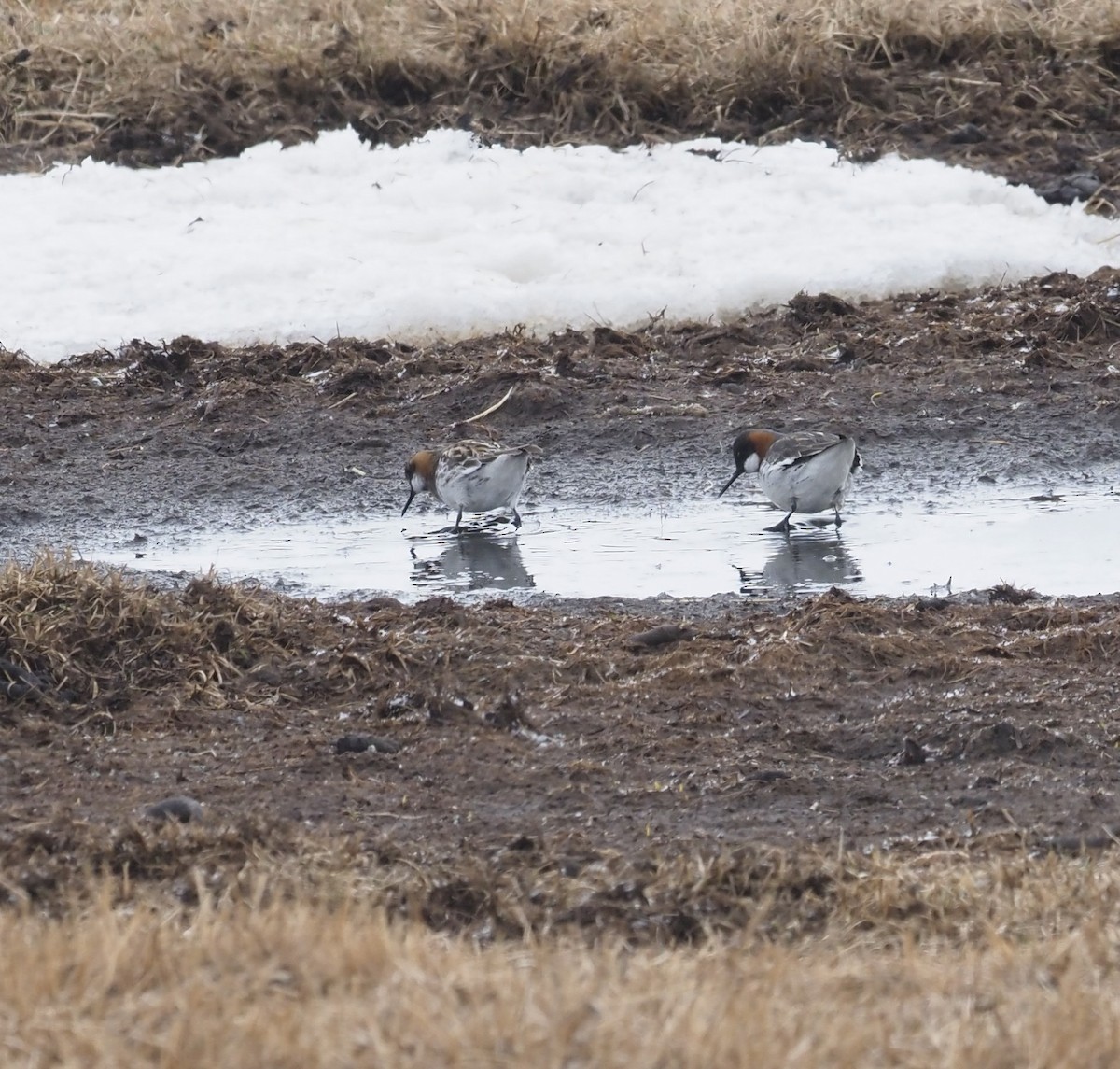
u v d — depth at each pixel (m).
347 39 75.50
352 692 31.39
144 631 32.38
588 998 17.20
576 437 51.09
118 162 70.00
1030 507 45.00
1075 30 76.19
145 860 23.28
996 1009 17.52
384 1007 16.89
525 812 26.03
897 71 75.62
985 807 25.75
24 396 54.34
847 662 32.31
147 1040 16.34
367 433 51.44
